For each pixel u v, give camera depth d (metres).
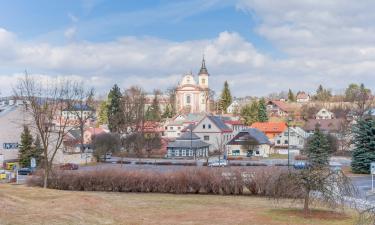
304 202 29.39
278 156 100.75
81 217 22.55
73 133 107.06
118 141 95.25
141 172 42.00
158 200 33.44
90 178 42.44
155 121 130.00
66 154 81.06
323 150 77.44
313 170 27.39
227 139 115.69
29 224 19.47
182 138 102.81
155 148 102.88
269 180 36.62
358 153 66.81
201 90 170.25
